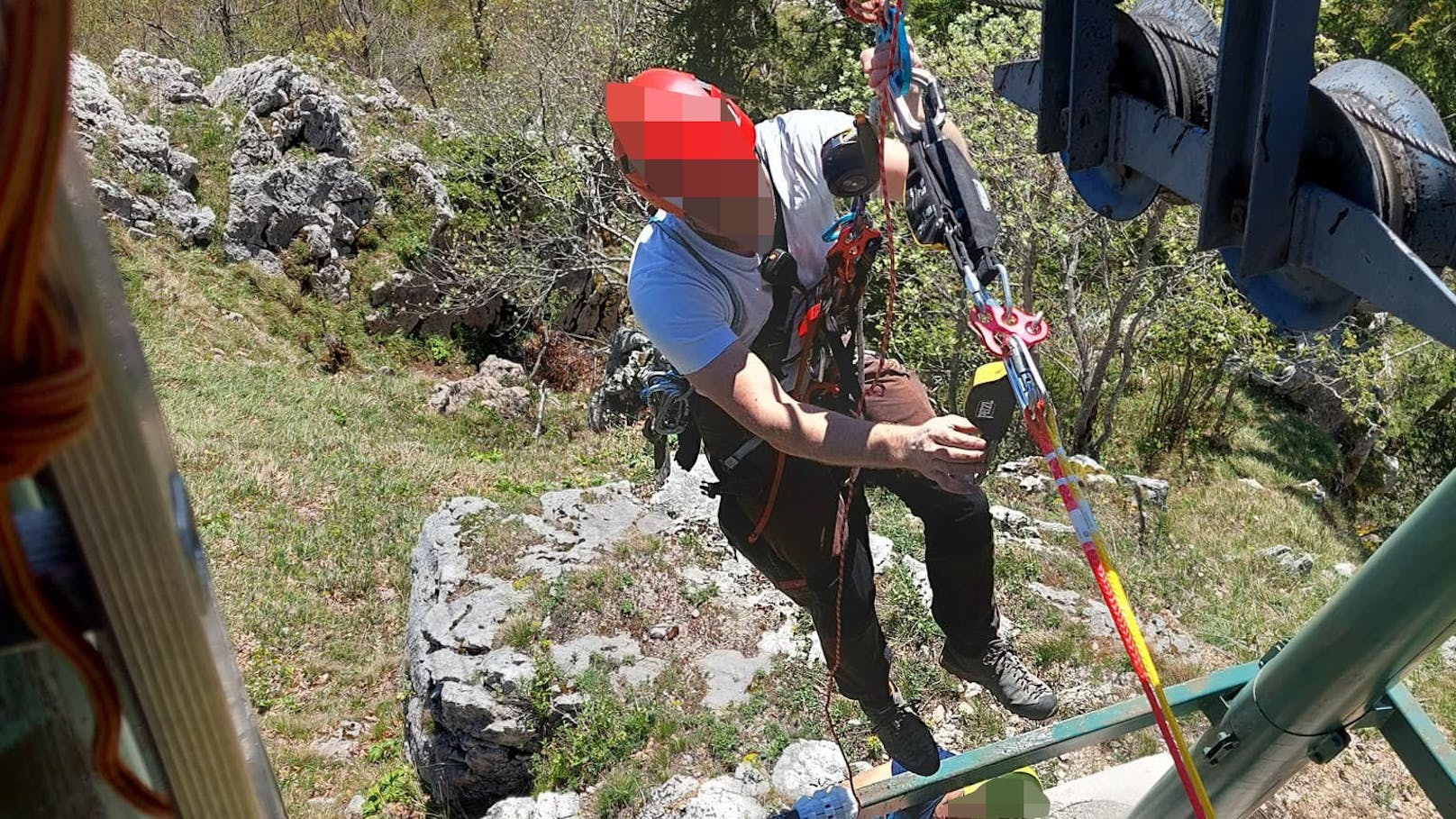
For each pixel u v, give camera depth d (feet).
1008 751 14.38
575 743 25.61
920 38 76.23
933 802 16.30
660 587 29.48
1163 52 7.07
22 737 2.72
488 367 75.00
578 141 75.61
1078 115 7.42
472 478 52.54
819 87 76.48
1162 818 12.75
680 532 31.63
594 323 84.07
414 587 32.04
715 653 27.55
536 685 26.48
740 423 8.37
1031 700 11.06
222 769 2.99
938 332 54.03
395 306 77.30
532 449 63.62
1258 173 5.86
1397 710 12.48
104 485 2.44
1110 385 70.59
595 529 31.63
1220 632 33.42
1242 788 11.79
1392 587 9.16
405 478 51.60
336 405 63.82
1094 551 7.01
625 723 25.76
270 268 74.95
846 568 10.05
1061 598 30.35
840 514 9.66
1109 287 55.98
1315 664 10.16
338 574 42.24
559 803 24.67
